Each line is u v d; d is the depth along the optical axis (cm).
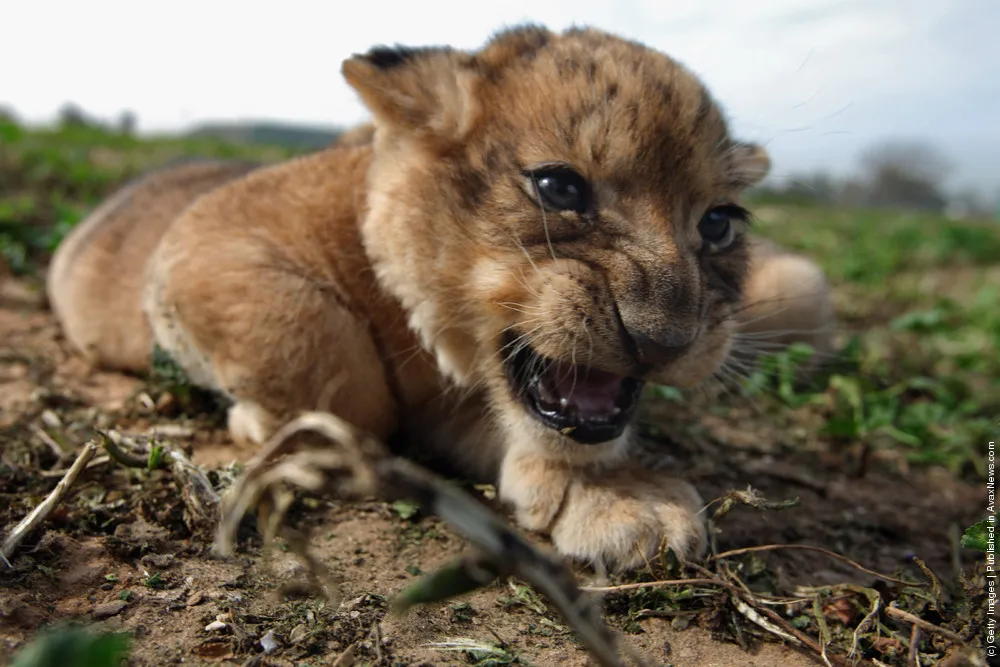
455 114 23
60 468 22
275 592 18
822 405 34
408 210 23
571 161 22
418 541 21
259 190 27
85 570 18
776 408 35
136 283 30
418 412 27
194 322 25
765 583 20
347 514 22
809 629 19
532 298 22
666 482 23
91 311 32
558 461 23
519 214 22
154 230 31
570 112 22
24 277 42
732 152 25
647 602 19
